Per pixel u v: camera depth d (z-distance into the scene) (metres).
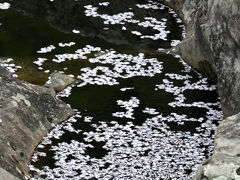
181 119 10.10
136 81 11.46
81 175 8.50
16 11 14.85
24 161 8.63
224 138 6.64
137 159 8.92
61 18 14.55
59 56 12.48
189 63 12.18
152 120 10.05
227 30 9.58
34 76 11.52
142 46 13.18
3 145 8.45
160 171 8.62
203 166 6.31
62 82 11.20
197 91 11.13
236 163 6.18
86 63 12.20
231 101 9.77
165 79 11.58
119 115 10.21
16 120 9.12
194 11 14.05
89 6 15.28
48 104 10.01
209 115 10.26
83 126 9.84
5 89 9.56
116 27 14.18
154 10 15.18
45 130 9.56
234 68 9.73
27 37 13.39
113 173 8.56
